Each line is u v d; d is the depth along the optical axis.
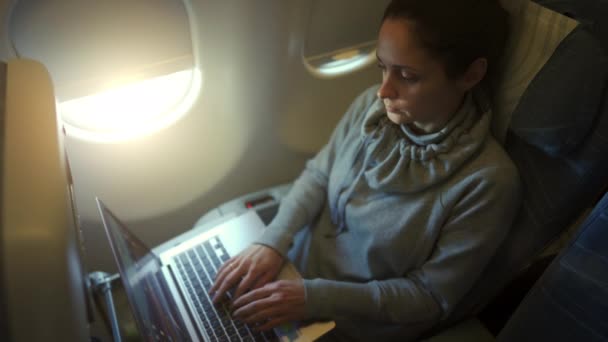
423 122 0.79
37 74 0.59
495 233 0.77
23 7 0.74
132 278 0.71
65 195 0.44
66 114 0.93
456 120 0.77
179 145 1.11
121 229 0.82
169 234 1.33
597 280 0.57
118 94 0.97
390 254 0.87
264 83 1.09
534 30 0.72
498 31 0.70
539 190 0.77
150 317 0.71
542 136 0.71
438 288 0.82
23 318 0.33
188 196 1.25
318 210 1.06
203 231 1.02
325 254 1.00
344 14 1.08
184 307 0.88
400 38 0.66
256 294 0.84
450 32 0.64
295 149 1.34
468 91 0.79
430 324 0.88
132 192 1.14
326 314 0.83
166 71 0.96
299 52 1.08
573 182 0.72
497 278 0.88
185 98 1.05
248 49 1.00
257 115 1.17
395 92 0.73
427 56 0.66
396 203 0.86
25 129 0.47
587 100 0.65
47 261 0.36
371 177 0.86
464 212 0.77
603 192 0.81
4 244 0.35
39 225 0.37
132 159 1.07
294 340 0.81
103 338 0.67
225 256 0.97
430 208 0.81
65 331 0.35
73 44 0.82
